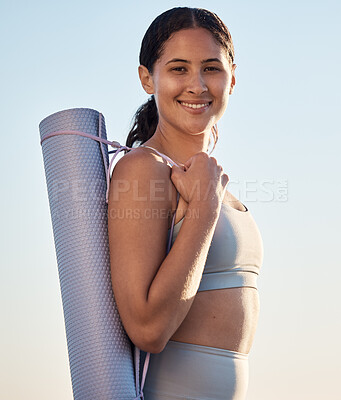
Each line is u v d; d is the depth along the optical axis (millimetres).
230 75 2379
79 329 2107
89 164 2211
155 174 2109
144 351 2193
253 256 2271
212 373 2125
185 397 2111
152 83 2408
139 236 2045
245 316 2207
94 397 2061
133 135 2705
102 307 2104
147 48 2371
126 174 2119
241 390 2201
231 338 2178
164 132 2396
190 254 2002
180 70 2291
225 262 2189
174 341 2148
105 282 2121
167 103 2316
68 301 2145
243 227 2264
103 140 2260
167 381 2135
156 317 1979
